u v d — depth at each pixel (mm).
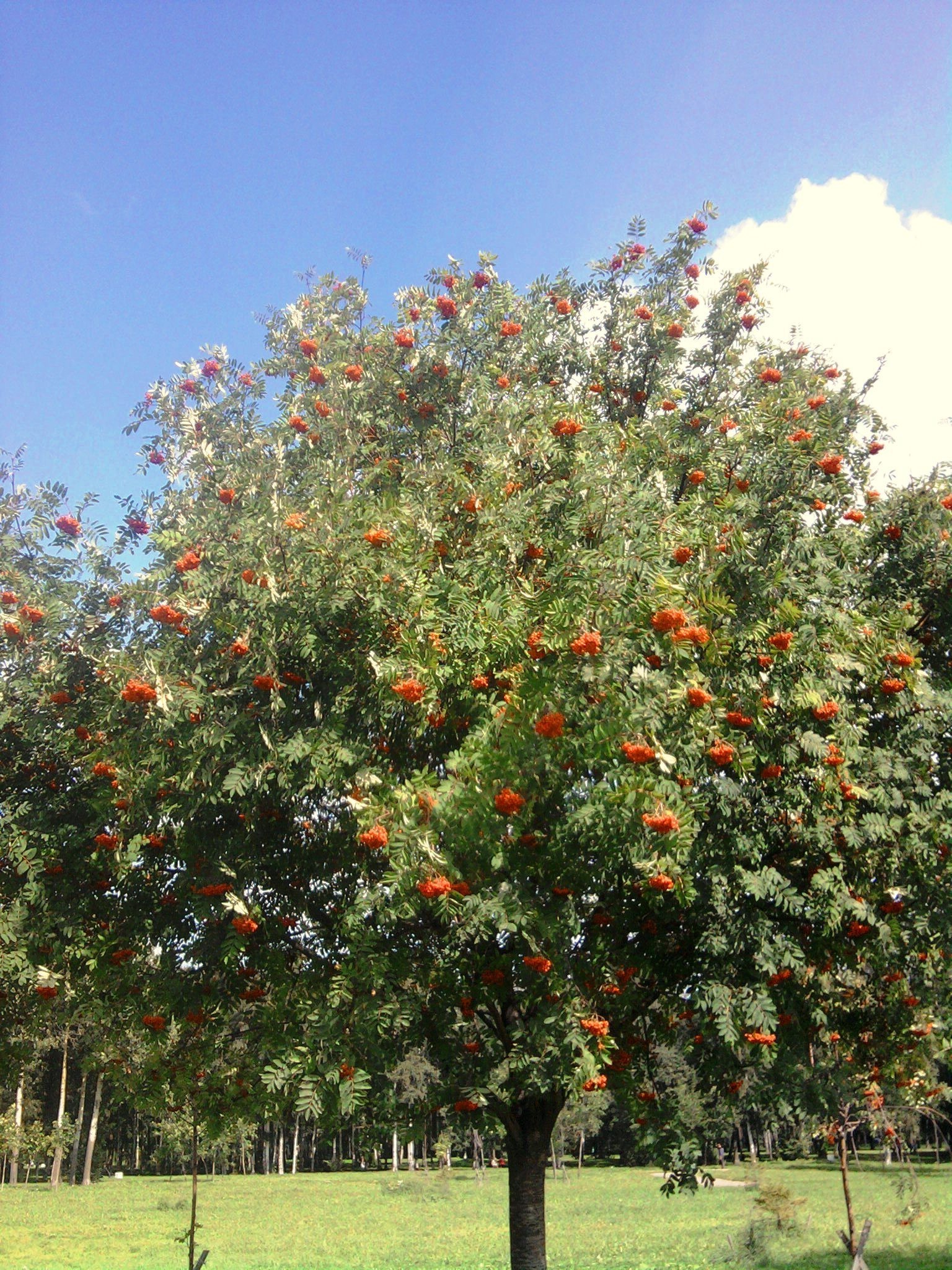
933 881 9062
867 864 8953
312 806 9148
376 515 8852
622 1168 54531
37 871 9773
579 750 7203
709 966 8641
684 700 7441
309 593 8570
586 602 7371
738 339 12453
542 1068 8133
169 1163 67562
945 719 9922
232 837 8938
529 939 7371
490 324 12102
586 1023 7820
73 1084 52281
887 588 11094
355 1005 7891
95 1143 56719
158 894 9977
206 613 8805
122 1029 10602
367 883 8719
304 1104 7617
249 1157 66812
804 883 8859
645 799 6895
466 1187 42812
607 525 8445
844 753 8641
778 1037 9188
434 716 8461
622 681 7238
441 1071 9531
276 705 8312
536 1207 10172
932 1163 43688
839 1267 15133
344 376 11117
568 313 12523
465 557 9484
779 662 8547
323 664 8961
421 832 7016
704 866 8289
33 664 9875
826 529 11109
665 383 12312
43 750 10359
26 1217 31766
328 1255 21141
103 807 9062
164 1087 10547
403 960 8367
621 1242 21016
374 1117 8875
